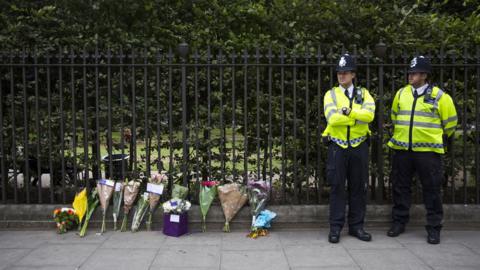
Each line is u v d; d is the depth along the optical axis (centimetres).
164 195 552
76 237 511
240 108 577
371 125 575
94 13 586
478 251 465
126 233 527
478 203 555
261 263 434
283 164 555
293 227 545
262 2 617
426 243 490
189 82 570
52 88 582
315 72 568
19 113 575
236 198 533
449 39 569
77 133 572
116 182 544
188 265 429
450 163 576
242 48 561
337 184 492
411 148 492
